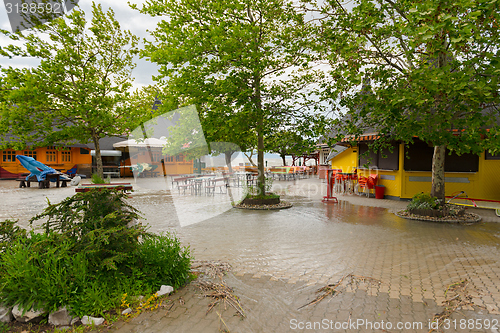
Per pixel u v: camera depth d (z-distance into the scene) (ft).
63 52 35.78
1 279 9.44
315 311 9.94
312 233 21.31
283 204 34.17
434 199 27.50
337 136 29.55
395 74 23.81
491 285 12.12
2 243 11.09
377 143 33.63
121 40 41.47
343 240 19.40
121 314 9.50
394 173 40.68
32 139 36.45
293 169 83.41
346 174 48.03
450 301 10.65
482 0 17.48
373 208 33.06
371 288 11.82
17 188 54.29
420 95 18.76
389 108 21.68
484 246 18.03
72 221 11.29
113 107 39.14
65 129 37.40
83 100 35.35
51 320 9.02
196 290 11.48
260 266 14.44
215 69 30.40
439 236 20.49
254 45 29.12
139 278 11.03
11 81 32.50
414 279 12.79
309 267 14.29
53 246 10.71
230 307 10.16
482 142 21.59
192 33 29.60
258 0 30.71
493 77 18.35
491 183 35.40
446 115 20.04
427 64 21.09
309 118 33.76
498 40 19.83
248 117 29.25
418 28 17.79
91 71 38.06
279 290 11.60
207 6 30.83
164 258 11.57
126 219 11.89
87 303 9.26
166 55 28.22
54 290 9.30
